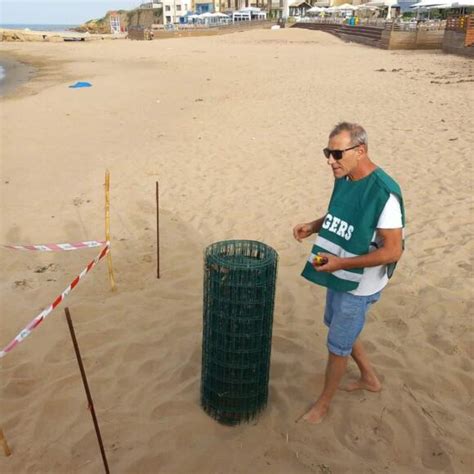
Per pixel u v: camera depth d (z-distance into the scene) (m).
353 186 2.81
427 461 3.03
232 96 16.42
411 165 8.37
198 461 3.02
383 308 4.54
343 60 25.88
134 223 6.58
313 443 3.15
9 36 67.75
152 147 10.51
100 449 2.92
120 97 17.56
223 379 3.14
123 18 112.00
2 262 5.58
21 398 3.54
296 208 6.93
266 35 48.31
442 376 3.71
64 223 6.66
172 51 38.62
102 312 4.55
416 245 5.66
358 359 3.48
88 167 9.29
